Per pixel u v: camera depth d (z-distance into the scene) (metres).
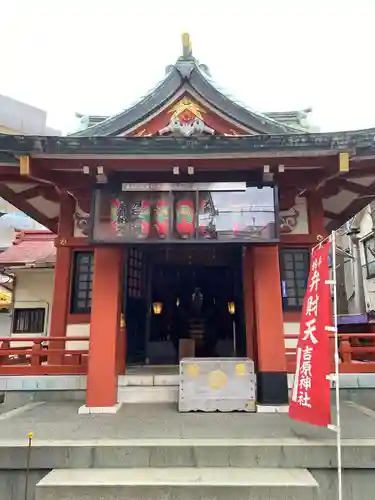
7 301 16.95
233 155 6.52
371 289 15.30
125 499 4.11
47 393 7.96
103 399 6.75
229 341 11.96
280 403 6.72
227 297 12.19
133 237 6.87
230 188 6.98
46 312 13.79
